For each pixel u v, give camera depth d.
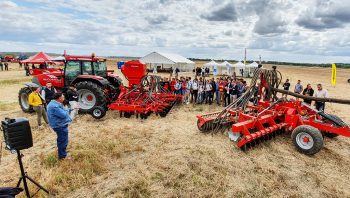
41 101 8.26
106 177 5.23
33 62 26.72
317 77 46.31
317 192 5.06
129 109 9.37
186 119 9.97
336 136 8.13
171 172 5.46
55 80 10.34
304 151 6.71
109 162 5.88
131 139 7.36
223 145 7.07
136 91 10.55
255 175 5.55
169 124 9.12
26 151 6.47
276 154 6.71
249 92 8.59
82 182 5.00
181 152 6.46
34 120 9.18
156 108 9.92
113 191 4.75
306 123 7.38
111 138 7.28
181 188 4.94
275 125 7.50
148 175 5.30
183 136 7.79
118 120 9.41
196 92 13.70
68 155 6.13
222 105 13.22
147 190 4.80
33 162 5.82
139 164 5.78
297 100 8.20
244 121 7.16
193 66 46.31
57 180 5.00
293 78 40.62
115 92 11.12
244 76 36.06
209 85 13.28
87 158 5.88
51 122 5.63
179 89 13.58
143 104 9.72
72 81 10.09
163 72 38.94
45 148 6.68
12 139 4.04
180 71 40.94
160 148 6.75
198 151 6.55
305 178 5.55
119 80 12.05
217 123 8.08
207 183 5.13
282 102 8.48
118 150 6.34
